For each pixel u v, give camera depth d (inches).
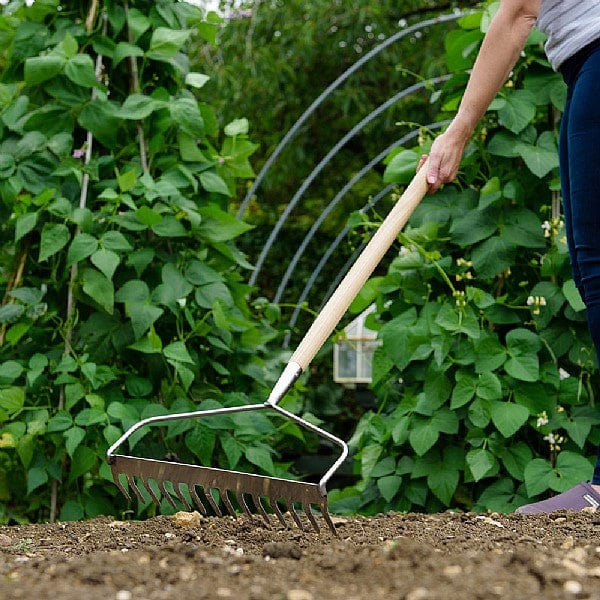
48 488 126.6
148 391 125.9
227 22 338.3
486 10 134.0
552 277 132.7
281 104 350.9
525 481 124.1
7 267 132.6
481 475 124.3
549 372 129.7
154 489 123.5
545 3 96.6
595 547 75.5
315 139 372.5
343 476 219.8
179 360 122.8
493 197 131.7
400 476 133.3
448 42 137.7
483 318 132.6
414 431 130.0
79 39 133.0
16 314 125.0
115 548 85.1
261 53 333.1
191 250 132.6
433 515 103.7
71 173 129.2
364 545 78.9
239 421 126.7
